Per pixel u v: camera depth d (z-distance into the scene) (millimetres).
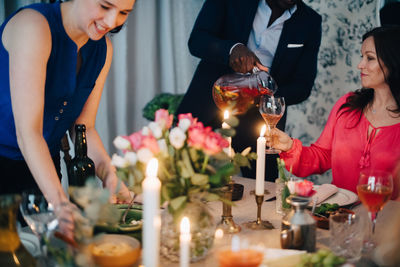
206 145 1009
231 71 2576
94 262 960
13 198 1000
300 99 2602
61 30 1390
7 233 1006
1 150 1504
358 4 3469
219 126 2668
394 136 1896
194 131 1014
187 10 3709
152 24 3592
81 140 1420
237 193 1568
